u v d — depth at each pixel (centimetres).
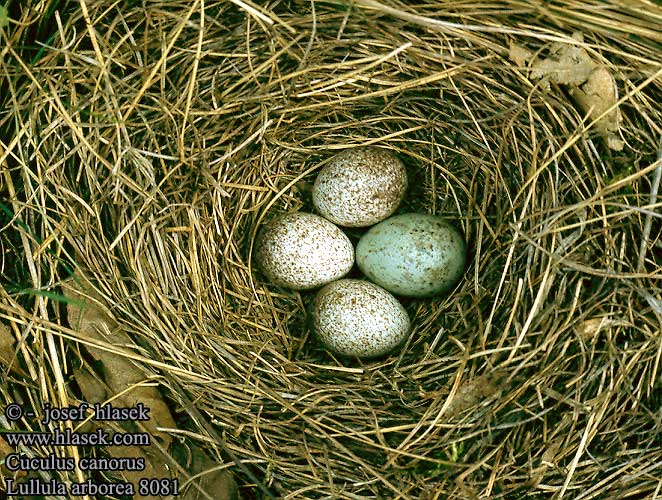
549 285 18
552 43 18
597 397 17
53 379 18
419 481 17
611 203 18
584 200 18
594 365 18
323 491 18
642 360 17
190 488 17
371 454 18
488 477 18
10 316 18
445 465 18
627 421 17
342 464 18
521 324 18
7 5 18
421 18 18
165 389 18
